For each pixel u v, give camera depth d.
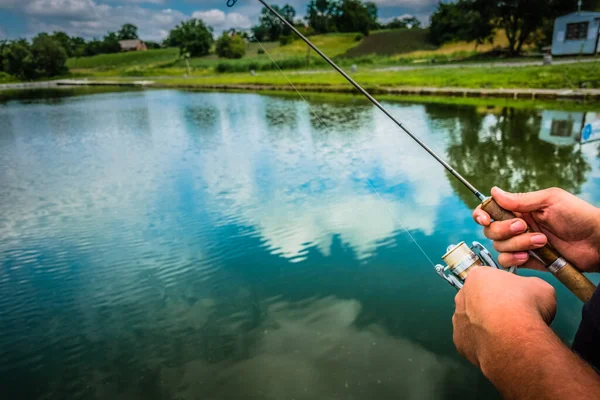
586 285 0.80
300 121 13.76
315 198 5.82
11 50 71.50
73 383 2.81
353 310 3.33
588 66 19.61
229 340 3.12
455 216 4.86
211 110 18.39
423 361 2.81
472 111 13.36
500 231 0.87
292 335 3.13
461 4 45.19
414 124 11.64
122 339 3.22
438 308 3.29
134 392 2.72
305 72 42.44
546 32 34.41
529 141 8.69
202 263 4.21
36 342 3.24
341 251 4.23
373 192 5.89
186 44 87.12
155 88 38.91
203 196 6.27
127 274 4.12
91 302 3.71
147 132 13.03
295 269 3.98
